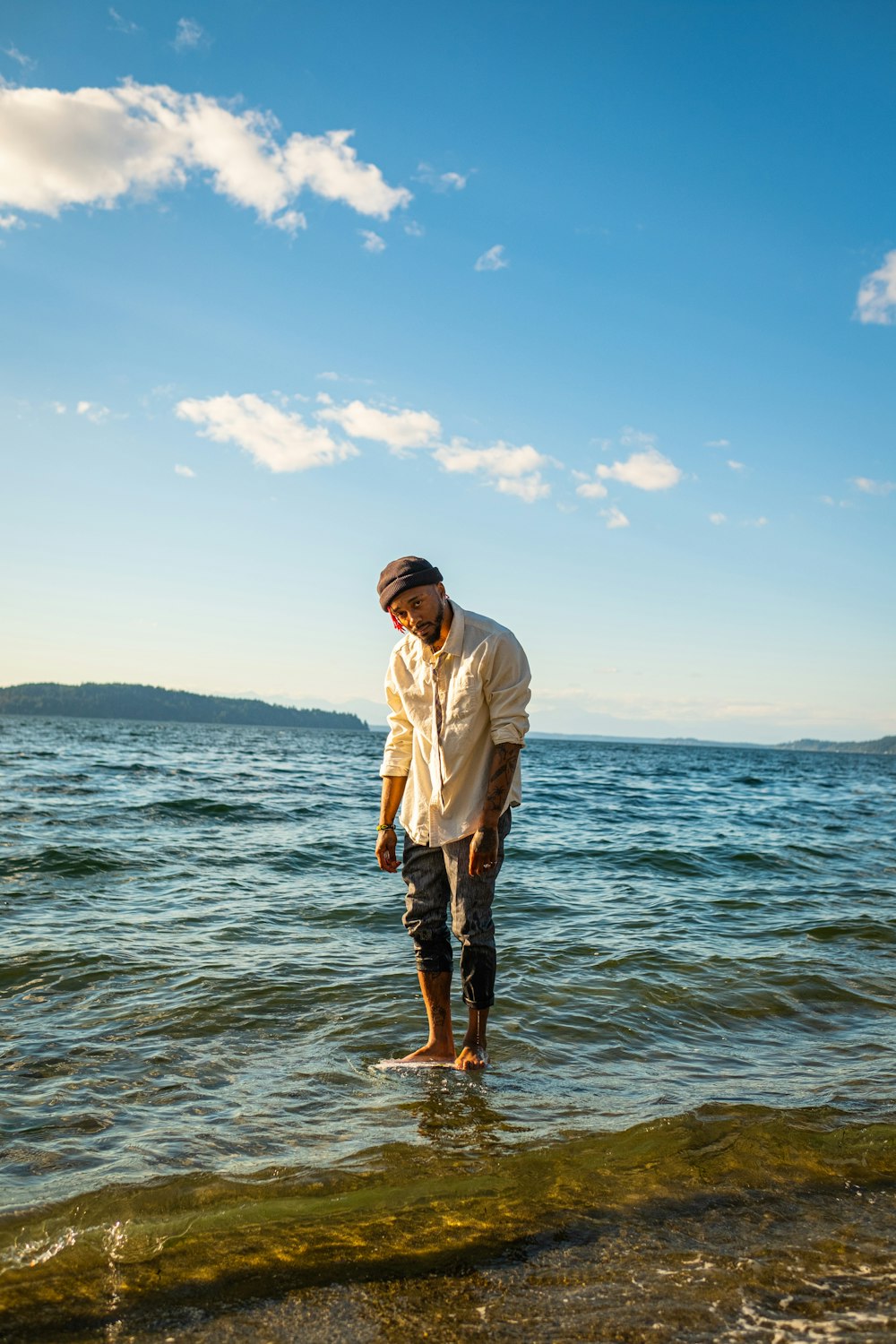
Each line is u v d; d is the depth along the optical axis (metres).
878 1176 2.10
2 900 5.15
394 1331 1.46
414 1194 1.96
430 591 2.91
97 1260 1.67
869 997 3.92
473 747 2.97
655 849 8.70
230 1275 1.62
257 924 4.89
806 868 7.99
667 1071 2.94
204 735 82.12
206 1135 2.31
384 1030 3.25
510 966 4.20
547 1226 1.83
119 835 7.98
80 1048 2.96
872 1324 1.48
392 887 6.17
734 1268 1.67
